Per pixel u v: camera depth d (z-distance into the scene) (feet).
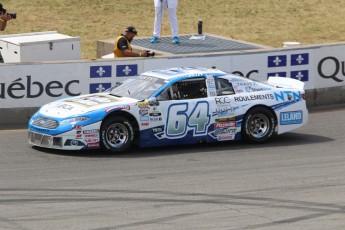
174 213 71.10
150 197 76.43
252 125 103.40
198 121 99.96
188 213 71.15
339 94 133.49
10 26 194.08
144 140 97.55
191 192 78.59
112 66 118.11
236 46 143.54
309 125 117.29
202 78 101.14
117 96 100.68
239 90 102.99
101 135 95.14
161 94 98.58
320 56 130.82
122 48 123.13
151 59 119.96
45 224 67.10
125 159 93.56
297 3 229.25
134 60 118.83
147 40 149.89
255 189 80.18
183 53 134.72
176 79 99.96
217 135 101.19
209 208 72.90
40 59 133.08
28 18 200.54
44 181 82.07
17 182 81.51
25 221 67.92
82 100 100.07
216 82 101.86
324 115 124.98
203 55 122.42
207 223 68.28
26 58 131.95
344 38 204.03
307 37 203.10
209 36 155.43
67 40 135.13
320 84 131.64
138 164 90.94
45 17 202.49
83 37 191.62
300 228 67.31
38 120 97.30
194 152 98.32
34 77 114.73
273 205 74.28
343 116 124.26
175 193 78.13
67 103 99.40
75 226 66.69
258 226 67.62
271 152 98.53
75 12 207.82
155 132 97.96
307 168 89.97
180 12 214.28
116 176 84.89
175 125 98.89
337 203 75.15
